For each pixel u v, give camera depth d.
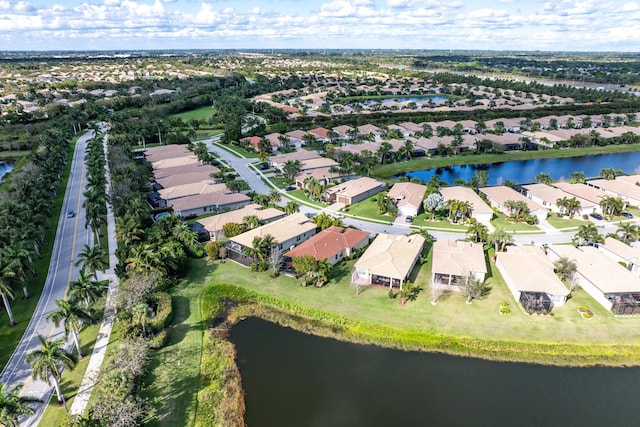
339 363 58.97
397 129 199.12
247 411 50.81
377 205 116.06
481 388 54.56
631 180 128.88
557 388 54.59
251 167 155.00
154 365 57.28
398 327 65.00
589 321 65.38
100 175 116.44
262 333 65.38
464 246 83.12
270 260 81.00
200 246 88.19
